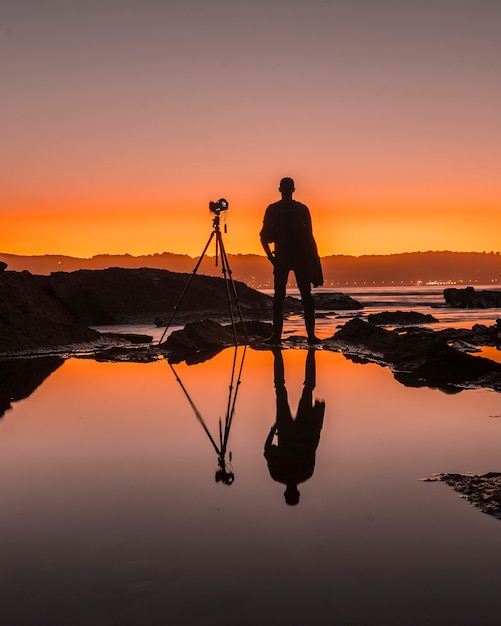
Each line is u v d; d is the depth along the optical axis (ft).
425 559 6.29
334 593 5.65
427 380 19.21
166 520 7.40
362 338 30.91
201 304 58.59
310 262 31.73
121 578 5.97
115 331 44.57
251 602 5.51
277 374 20.81
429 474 9.23
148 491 8.54
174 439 11.70
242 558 6.35
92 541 6.81
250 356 26.66
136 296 56.70
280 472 9.43
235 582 5.86
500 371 19.66
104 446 11.17
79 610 5.43
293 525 7.20
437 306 82.69
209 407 15.03
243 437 11.83
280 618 5.26
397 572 6.02
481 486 8.54
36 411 14.55
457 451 10.57
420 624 5.16
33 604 5.53
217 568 6.14
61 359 25.73
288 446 11.07
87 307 55.47
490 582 5.82
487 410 14.24
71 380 19.62
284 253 31.94
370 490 8.47
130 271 59.16
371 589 5.71
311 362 24.14
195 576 5.98
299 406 15.03
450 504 7.87
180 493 8.41
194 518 7.47
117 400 16.05
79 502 8.09
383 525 7.18
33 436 11.96
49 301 32.68
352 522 7.29
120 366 23.30
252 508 7.78
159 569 6.14
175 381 19.34
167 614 5.34
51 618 5.31
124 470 9.61
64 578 5.98
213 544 6.70
